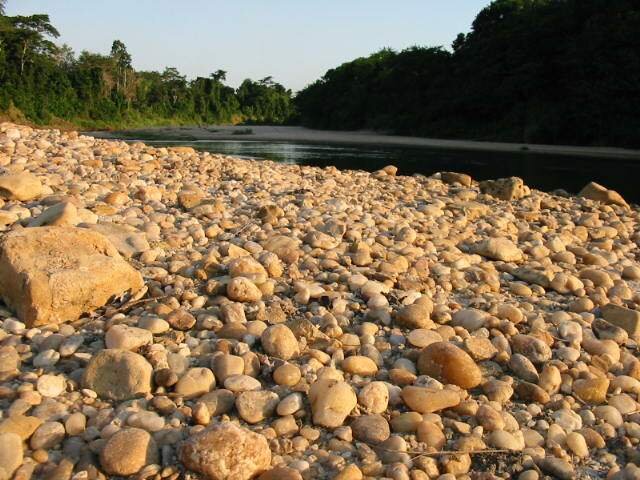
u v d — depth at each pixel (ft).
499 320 4.79
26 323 4.13
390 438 3.36
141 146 12.48
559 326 4.89
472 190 12.42
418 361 4.14
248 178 10.46
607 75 42.70
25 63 62.34
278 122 106.52
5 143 10.04
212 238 6.69
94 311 4.44
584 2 48.75
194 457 2.89
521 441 3.51
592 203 11.93
